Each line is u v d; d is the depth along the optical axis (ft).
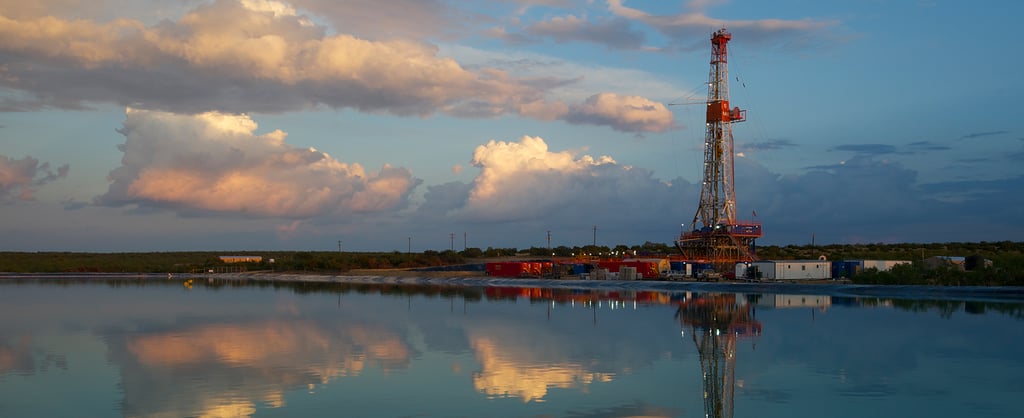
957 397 87.66
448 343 134.10
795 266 335.06
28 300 266.16
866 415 79.36
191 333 152.15
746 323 165.68
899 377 99.60
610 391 90.84
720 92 386.32
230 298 278.26
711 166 386.93
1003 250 534.37
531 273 434.71
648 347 127.85
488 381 96.94
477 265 517.14
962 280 269.23
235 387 93.15
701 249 395.96
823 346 128.16
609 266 397.39
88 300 266.57
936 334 143.54
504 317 185.68
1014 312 188.85
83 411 81.20
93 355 120.67
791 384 95.25
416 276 490.08
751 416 79.10
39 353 123.34
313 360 114.11
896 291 263.49
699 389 92.17
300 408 81.87
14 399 86.79
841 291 272.51
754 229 382.42
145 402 85.10
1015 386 93.86
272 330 157.28
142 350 126.21
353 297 280.72
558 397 87.51
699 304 225.15
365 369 106.11
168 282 472.85
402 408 81.76
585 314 192.34
